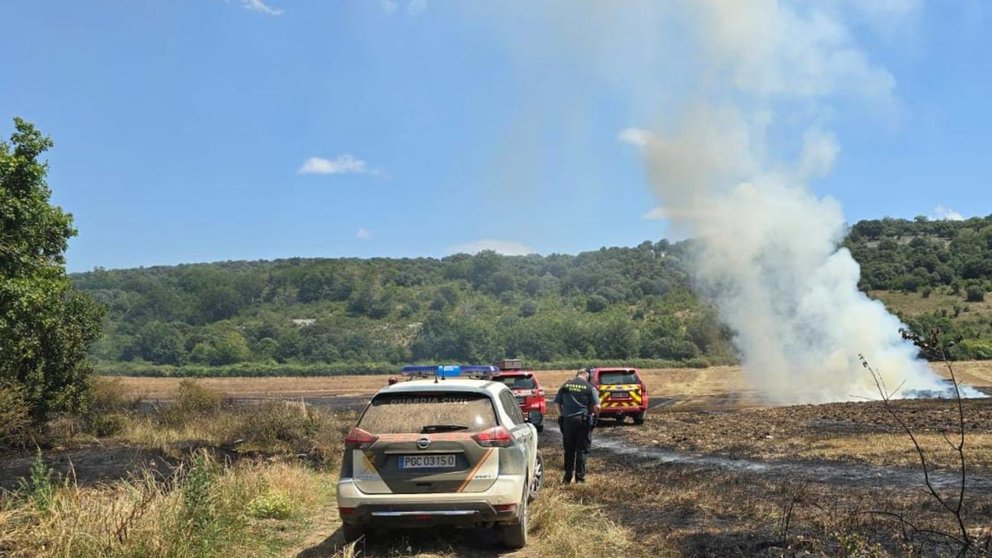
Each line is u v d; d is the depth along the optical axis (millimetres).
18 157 13094
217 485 7789
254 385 76562
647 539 7406
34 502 6453
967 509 8016
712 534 7414
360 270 169875
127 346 120562
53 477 11570
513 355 108250
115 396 24953
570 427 11438
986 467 11258
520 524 7230
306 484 10469
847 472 11406
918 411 22422
